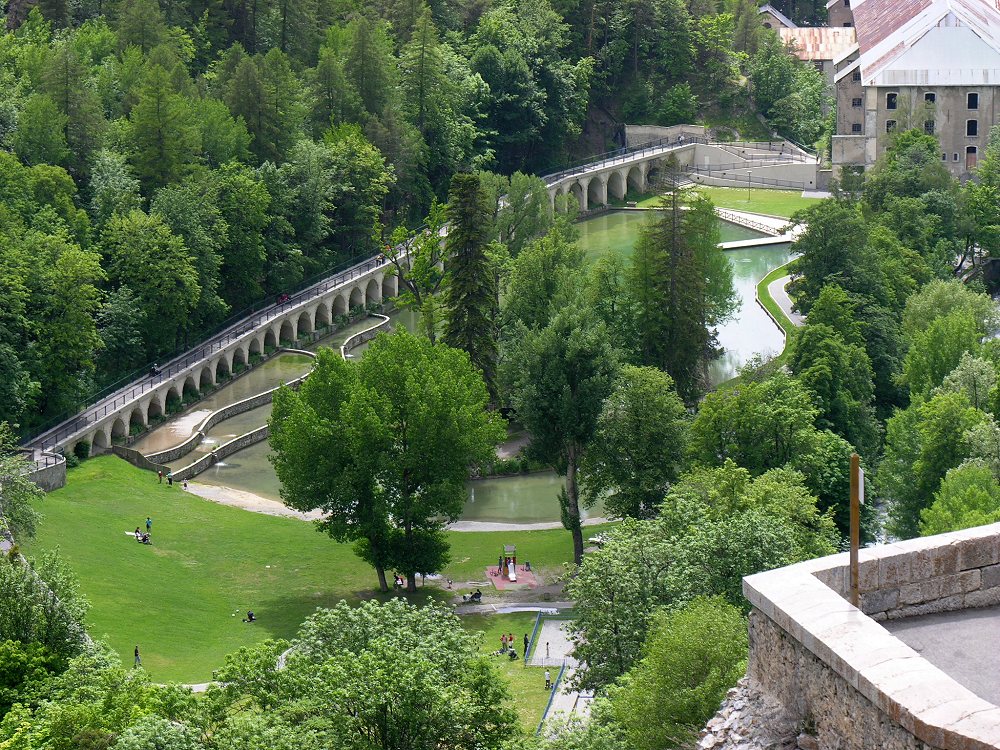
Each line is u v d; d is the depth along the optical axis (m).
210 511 145.75
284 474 128.12
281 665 101.62
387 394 129.25
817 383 140.25
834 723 21.31
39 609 85.69
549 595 124.56
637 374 126.06
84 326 167.25
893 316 173.50
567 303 162.00
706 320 175.12
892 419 128.88
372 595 125.88
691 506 87.44
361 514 125.56
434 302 167.88
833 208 181.12
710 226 180.62
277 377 189.88
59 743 63.34
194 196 195.12
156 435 168.75
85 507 141.00
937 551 23.83
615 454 127.00
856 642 21.19
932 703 19.62
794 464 120.75
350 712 60.06
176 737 57.59
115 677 70.19
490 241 187.12
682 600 75.44
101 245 187.25
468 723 61.91
